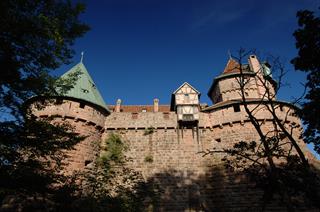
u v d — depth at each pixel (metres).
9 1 9.36
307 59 10.41
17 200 14.45
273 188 11.16
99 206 12.65
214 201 22.70
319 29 10.08
